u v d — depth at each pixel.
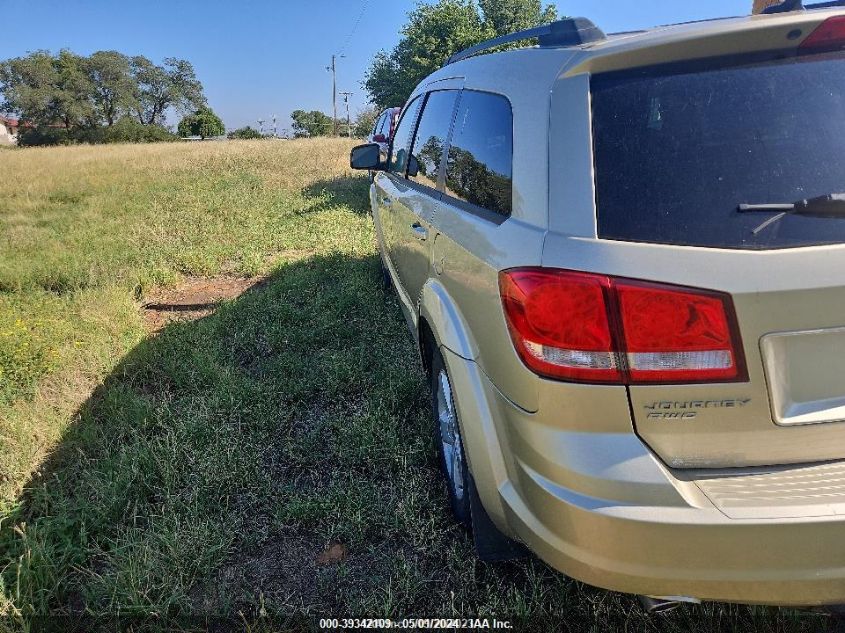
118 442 3.10
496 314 1.68
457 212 2.25
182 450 2.90
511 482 1.71
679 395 1.40
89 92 81.38
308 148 22.19
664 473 1.41
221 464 2.76
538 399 1.52
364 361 3.82
